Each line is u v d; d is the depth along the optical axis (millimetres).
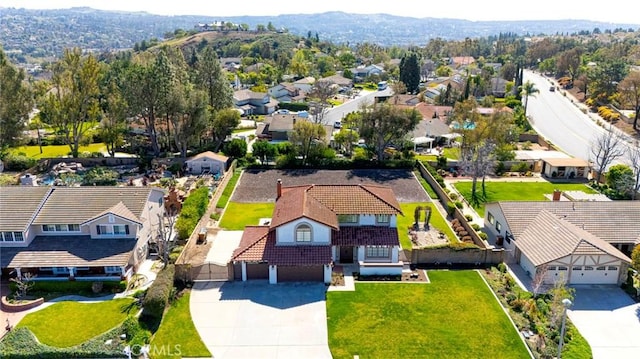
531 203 50688
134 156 87500
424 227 55500
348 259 46281
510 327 36500
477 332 35938
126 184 70125
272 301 39938
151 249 48375
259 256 42500
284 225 43031
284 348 34281
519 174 76812
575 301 40031
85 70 78438
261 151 79000
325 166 78062
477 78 148125
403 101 131750
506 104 130625
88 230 44562
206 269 42875
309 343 34781
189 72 103875
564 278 41344
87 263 41594
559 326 36125
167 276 40438
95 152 89438
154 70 78688
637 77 104250
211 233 53562
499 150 76438
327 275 42469
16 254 42312
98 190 47531
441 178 70250
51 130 109062
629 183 64250
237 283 42719
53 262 41656
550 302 38812
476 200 64688
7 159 77312
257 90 149125
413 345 34500
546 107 130500
